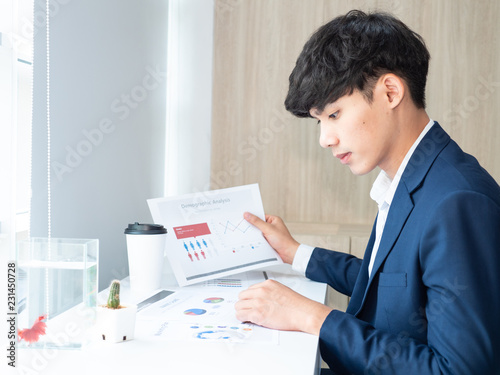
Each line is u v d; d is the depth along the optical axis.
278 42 2.40
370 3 2.35
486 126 2.34
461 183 0.90
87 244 0.85
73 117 1.26
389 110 0.96
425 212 0.92
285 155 2.44
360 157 0.98
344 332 0.92
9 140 0.93
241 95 2.43
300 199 2.44
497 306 0.83
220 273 1.36
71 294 0.85
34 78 1.05
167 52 2.29
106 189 1.52
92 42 1.37
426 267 0.88
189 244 1.37
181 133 2.41
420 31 2.34
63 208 1.22
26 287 0.84
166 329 0.96
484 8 2.30
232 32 2.41
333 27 0.98
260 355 0.83
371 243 1.17
